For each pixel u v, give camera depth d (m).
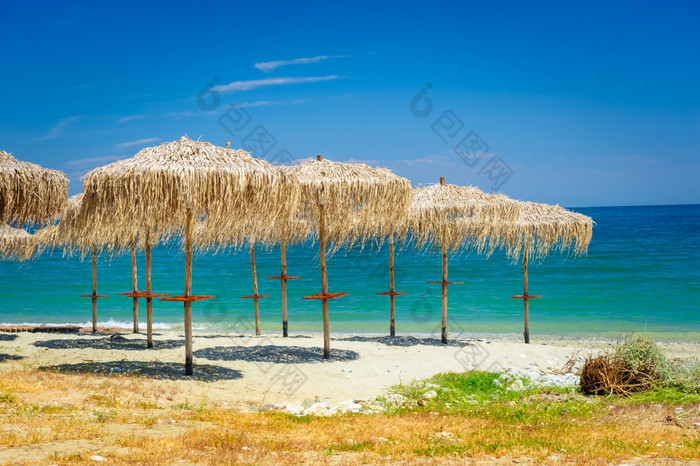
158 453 6.37
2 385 9.22
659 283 35.00
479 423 8.88
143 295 14.43
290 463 6.33
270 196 11.00
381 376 12.63
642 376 11.64
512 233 16.95
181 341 15.76
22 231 18.50
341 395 10.95
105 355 13.25
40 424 7.18
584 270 41.09
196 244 15.89
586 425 8.88
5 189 11.37
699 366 12.27
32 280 39.81
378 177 13.49
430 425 8.59
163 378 11.01
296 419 8.70
